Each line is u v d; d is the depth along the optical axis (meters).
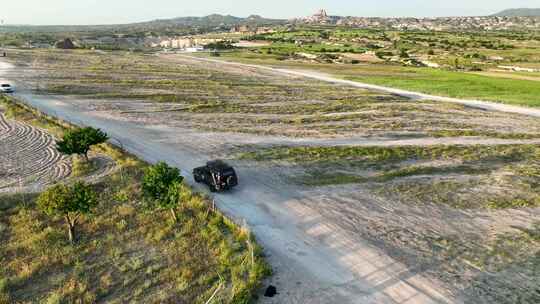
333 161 36.06
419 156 37.78
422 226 24.28
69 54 137.38
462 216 25.64
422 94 81.12
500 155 38.44
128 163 33.66
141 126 47.94
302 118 54.28
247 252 20.75
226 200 27.66
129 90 71.12
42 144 38.97
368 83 94.50
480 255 21.08
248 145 41.03
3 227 23.61
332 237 22.83
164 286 18.62
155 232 23.30
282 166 34.72
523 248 21.78
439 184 30.88
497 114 61.16
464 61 140.50
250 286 17.88
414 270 19.67
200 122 50.97
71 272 19.75
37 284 18.89
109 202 27.03
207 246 21.81
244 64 130.12
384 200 27.92
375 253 21.19
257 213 25.73
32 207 26.19
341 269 19.75
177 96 66.75
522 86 87.50
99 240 22.45
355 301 17.38
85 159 34.66
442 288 18.28
